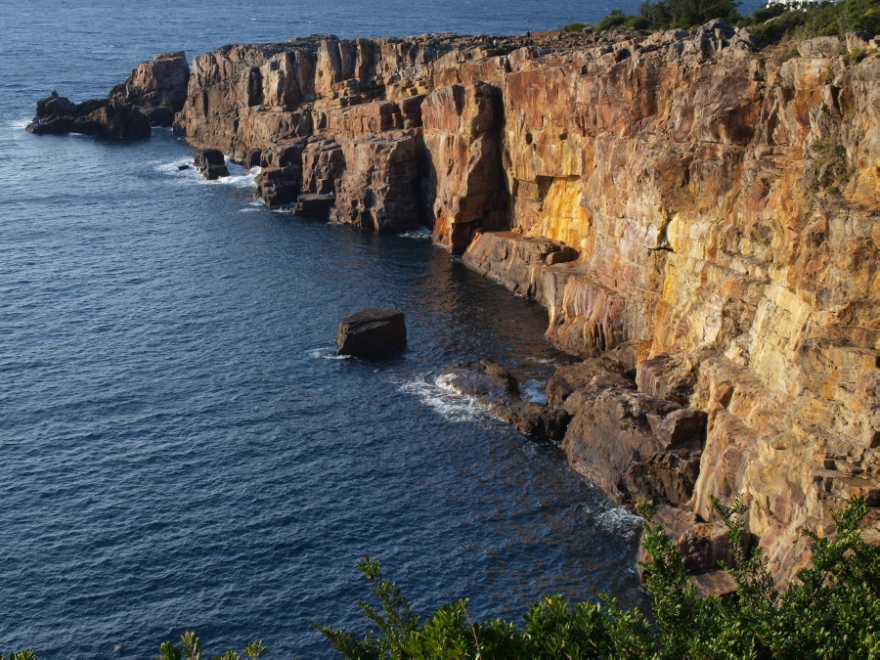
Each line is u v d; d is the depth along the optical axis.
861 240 53.00
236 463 72.69
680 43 82.75
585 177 97.88
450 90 121.75
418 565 60.09
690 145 77.19
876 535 45.47
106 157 189.38
